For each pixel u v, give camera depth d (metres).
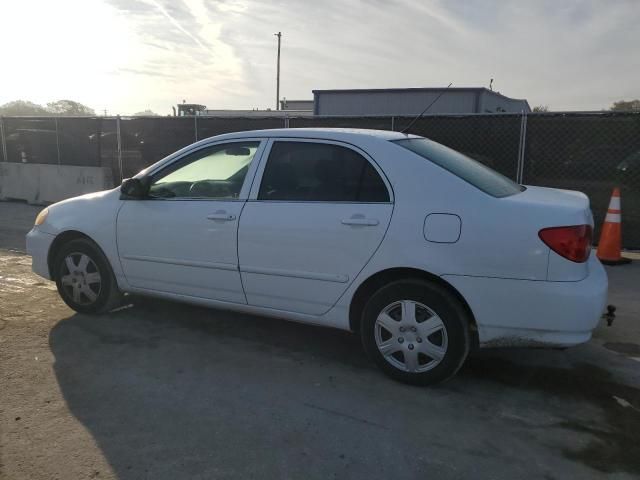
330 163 4.01
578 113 8.20
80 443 3.04
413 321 3.69
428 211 3.60
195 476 2.77
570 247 3.35
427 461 2.93
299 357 4.28
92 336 4.63
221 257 4.30
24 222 10.54
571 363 4.21
